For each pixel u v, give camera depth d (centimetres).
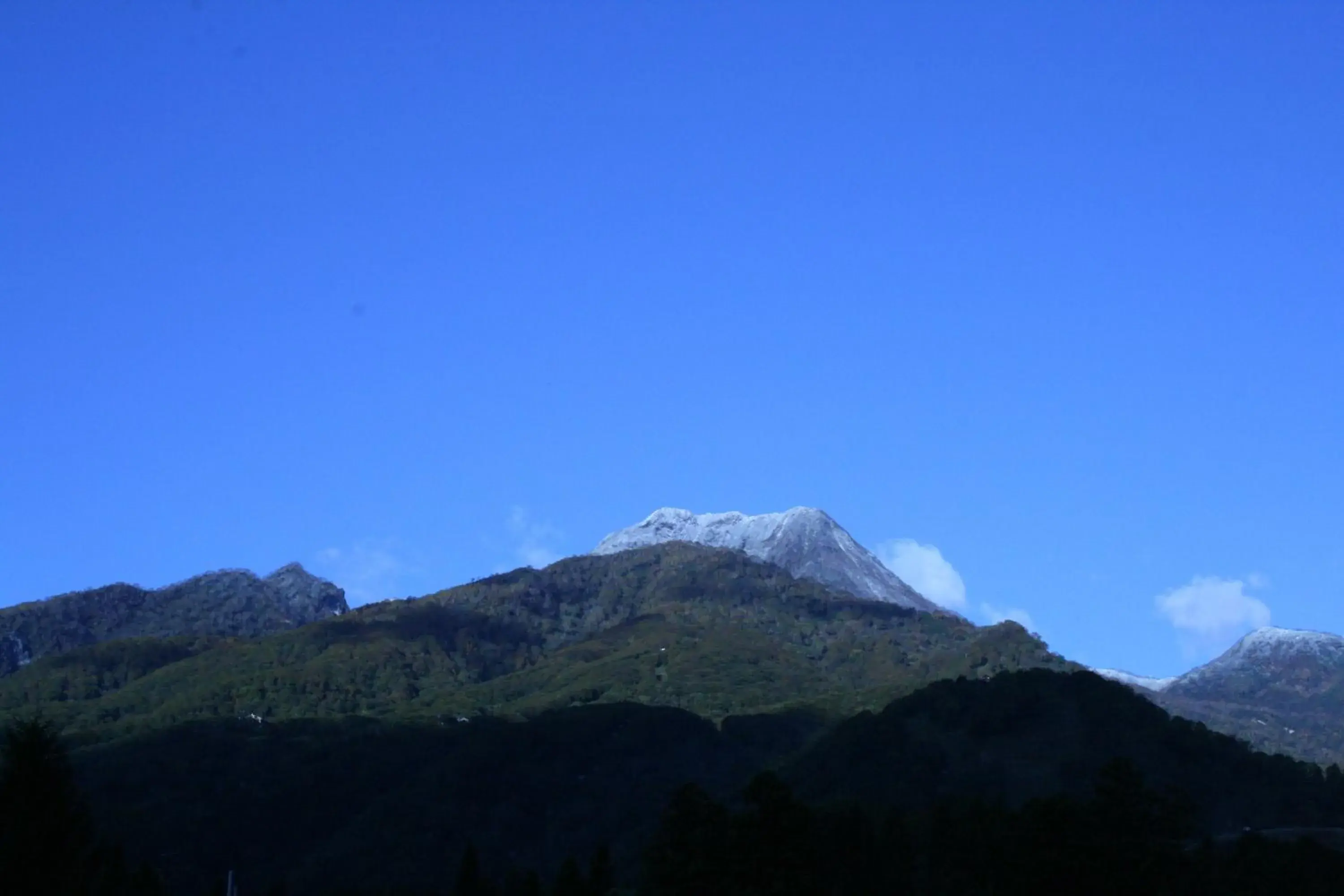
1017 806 12169
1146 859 8731
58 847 8038
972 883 9531
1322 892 9150
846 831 9556
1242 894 9112
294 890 13025
